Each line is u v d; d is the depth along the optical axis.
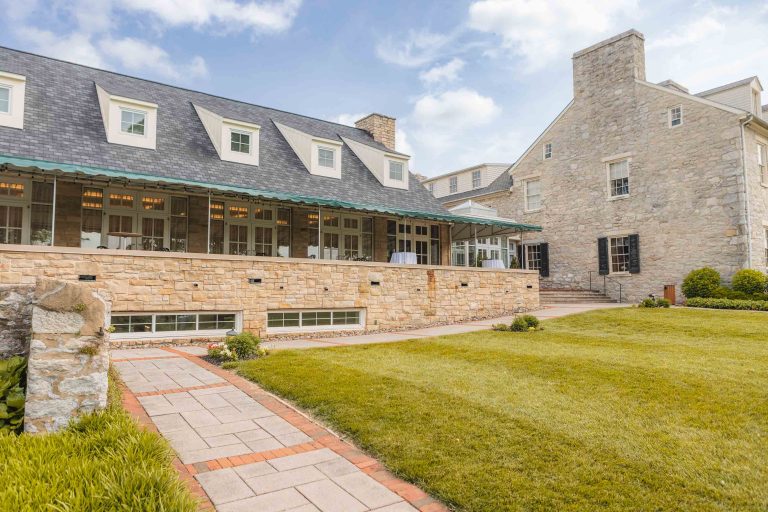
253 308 12.66
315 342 11.93
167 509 3.10
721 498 3.73
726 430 5.09
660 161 21.25
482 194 29.58
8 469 3.55
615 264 22.95
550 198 25.88
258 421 5.67
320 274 13.85
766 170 20.25
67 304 4.76
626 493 3.83
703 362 8.21
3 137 11.95
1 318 5.68
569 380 7.13
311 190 16.75
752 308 16.73
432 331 14.12
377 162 20.09
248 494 3.89
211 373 7.97
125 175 11.51
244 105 20.34
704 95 23.05
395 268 15.40
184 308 11.70
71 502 3.03
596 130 23.80
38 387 4.61
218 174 14.97
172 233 14.77
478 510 3.67
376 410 5.76
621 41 22.94
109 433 4.27
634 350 9.63
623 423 5.30
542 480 4.06
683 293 19.66
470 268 17.38
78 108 14.52
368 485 4.11
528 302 19.14
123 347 10.89
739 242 18.61
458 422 5.36
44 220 12.92
